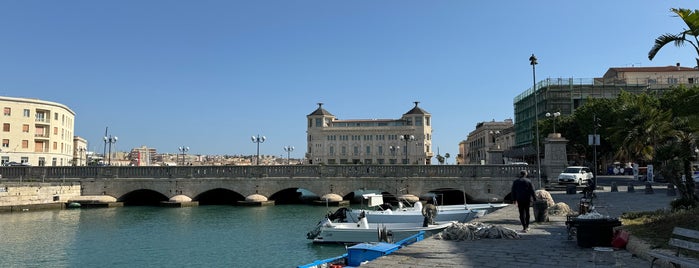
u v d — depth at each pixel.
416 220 26.62
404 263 9.52
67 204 46.44
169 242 27.61
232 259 22.94
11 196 41.69
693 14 13.23
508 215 19.28
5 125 80.88
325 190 47.59
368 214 27.48
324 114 153.88
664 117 24.98
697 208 13.52
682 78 86.81
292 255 23.62
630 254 10.27
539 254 10.48
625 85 81.25
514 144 104.94
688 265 7.50
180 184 48.47
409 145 145.50
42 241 28.09
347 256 16.59
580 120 60.12
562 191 36.19
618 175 65.06
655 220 13.66
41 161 85.50
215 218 38.47
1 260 22.95
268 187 48.25
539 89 84.69
